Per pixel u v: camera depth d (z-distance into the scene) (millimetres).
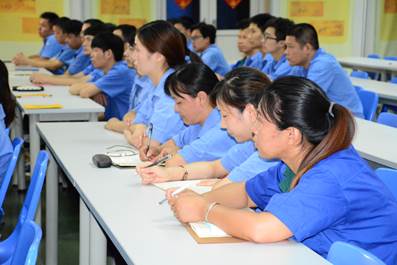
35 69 6695
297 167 1706
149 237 1686
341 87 4410
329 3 8477
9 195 4414
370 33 8758
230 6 8812
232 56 8938
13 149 2539
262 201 1951
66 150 2828
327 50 8594
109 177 2342
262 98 1678
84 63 6207
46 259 3229
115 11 8305
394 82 6047
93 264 2221
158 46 2949
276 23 5562
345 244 1338
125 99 4770
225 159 2379
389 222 1681
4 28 7891
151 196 2092
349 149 1693
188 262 1509
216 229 1726
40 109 3961
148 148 2740
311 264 1506
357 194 1629
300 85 1658
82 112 4074
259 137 1691
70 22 6895
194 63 2592
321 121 1648
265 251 1583
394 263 1702
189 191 1949
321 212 1585
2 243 2229
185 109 2574
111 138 3131
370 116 4414
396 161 2664
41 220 3715
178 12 8641
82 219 2287
